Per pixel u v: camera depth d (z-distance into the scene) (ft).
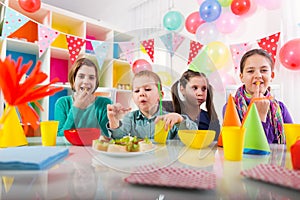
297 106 5.91
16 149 1.79
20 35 7.95
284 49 4.95
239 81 6.15
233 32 5.98
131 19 10.69
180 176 1.17
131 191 1.03
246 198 0.95
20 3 4.61
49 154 1.62
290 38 5.96
